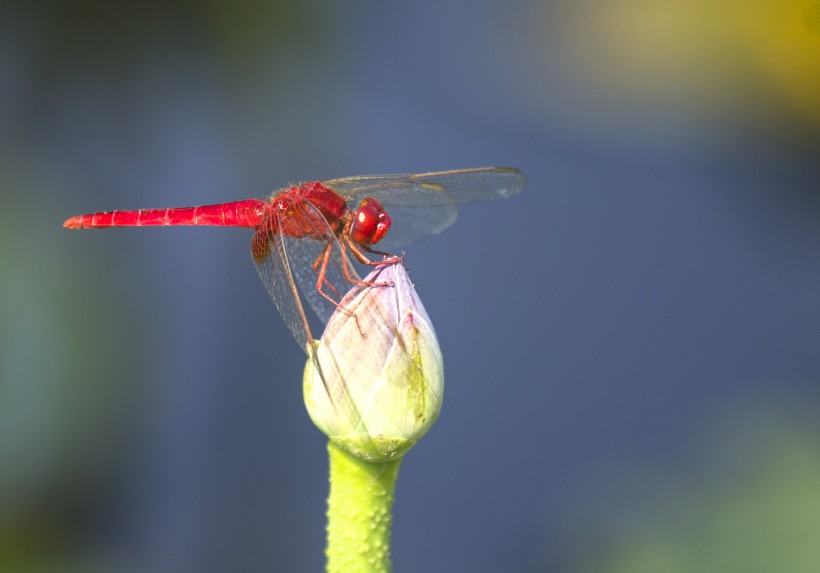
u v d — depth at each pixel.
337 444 0.45
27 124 0.55
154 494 0.55
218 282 0.62
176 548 0.55
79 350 0.53
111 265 0.56
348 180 0.51
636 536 0.51
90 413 0.53
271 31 0.56
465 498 0.66
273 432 0.58
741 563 0.50
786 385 0.69
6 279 0.53
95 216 0.52
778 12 0.69
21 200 0.55
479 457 0.68
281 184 0.57
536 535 0.63
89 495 0.53
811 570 0.49
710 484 0.52
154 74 0.56
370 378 0.45
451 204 0.52
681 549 0.50
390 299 0.45
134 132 0.56
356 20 0.71
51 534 0.52
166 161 0.60
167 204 0.60
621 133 0.74
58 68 0.55
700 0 0.72
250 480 0.56
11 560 0.52
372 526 0.45
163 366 0.57
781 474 0.51
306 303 0.47
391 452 0.45
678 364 0.73
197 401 0.58
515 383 0.73
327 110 0.60
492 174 0.52
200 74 0.56
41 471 0.52
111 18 0.55
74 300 0.54
